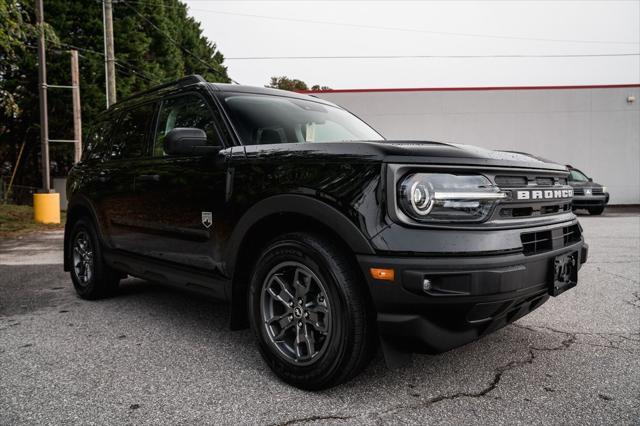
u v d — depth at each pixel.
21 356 2.95
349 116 4.06
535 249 2.44
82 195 4.39
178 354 2.99
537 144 20.77
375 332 2.33
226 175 2.82
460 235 2.15
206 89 3.31
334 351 2.30
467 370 2.71
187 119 3.38
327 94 20.67
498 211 2.30
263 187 2.59
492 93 20.52
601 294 4.56
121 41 20.94
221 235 2.84
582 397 2.38
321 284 2.35
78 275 4.52
